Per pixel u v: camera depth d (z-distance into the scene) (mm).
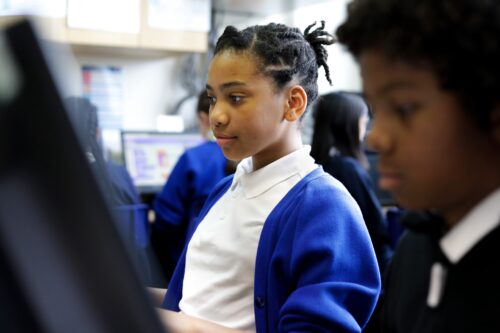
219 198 1124
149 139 3105
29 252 351
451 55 481
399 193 547
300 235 916
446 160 511
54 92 340
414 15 487
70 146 348
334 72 3596
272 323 921
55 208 350
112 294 368
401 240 705
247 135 960
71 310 361
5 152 337
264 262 941
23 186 343
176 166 2400
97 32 2896
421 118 506
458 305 549
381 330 716
